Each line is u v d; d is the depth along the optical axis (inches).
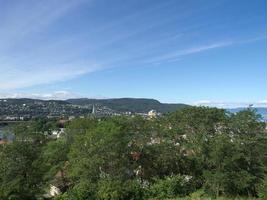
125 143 2536.9
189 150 2704.2
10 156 2290.8
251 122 2514.8
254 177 2292.1
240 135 2502.5
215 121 2765.7
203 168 2610.7
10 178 2236.7
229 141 2397.9
